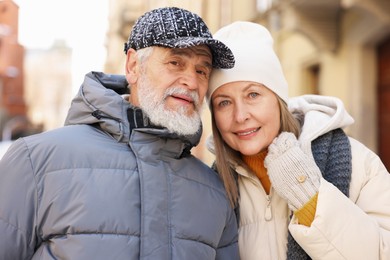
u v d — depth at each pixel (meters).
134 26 1.93
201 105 1.93
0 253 1.63
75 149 1.74
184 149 1.93
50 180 1.69
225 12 10.38
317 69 8.52
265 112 1.97
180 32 1.82
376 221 1.77
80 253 1.59
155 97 1.83
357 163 1.90
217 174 2.05
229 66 1.91
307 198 1.75
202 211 1.83
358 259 1.69
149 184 1.72
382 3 5.61
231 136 2.02
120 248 1.62
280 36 9.44
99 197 1.66
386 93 6.48
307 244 1.72
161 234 1.69
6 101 24.88
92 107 1.83
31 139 1.77
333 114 2.04
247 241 2.01
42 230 1.67
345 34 6.94
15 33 19.52
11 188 1.68
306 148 1.89
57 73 44.22
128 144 1.80
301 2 6.79
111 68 22.80
